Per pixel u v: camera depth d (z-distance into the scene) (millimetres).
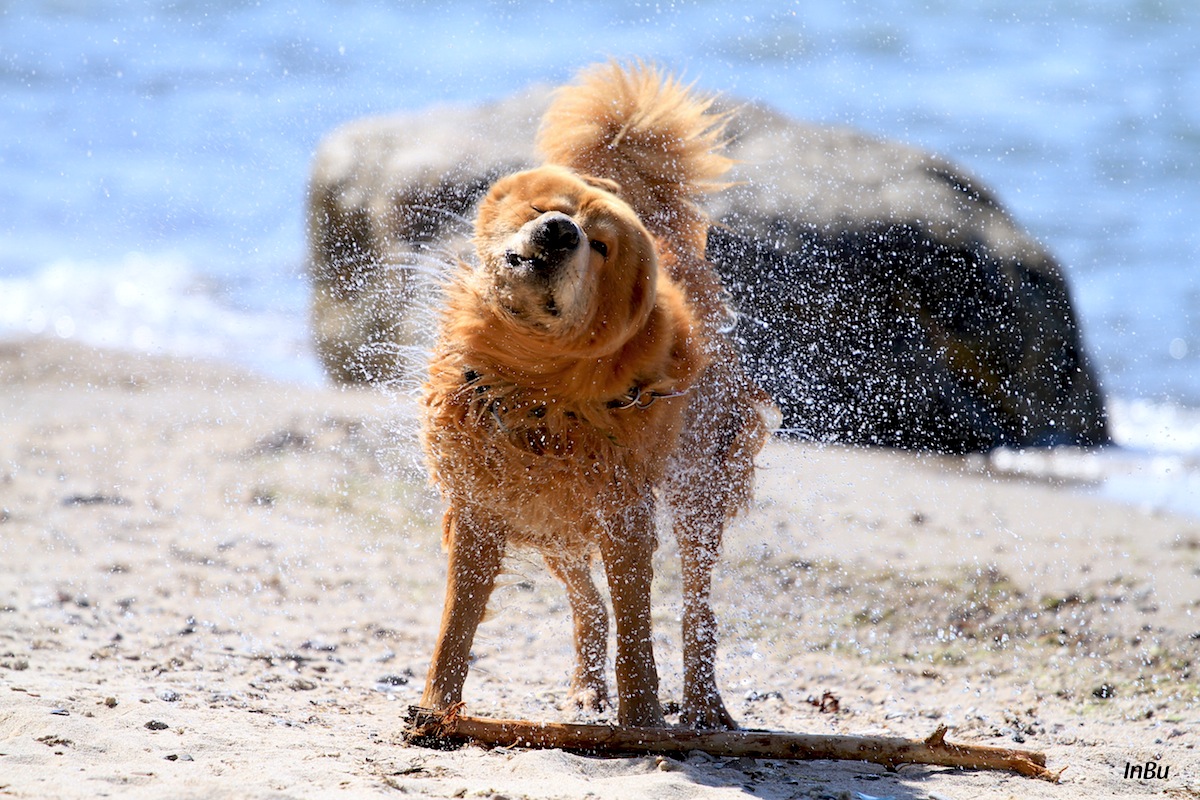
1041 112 31422
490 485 6449
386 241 17750
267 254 24266
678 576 10633
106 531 11352
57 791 4871
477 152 17969
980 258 15750
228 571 10477
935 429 14805
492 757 6043
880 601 10023
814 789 5844
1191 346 18719
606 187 6598
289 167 28562
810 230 15500
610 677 8273
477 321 6094
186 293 22500
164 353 19312
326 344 18016
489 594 6781
